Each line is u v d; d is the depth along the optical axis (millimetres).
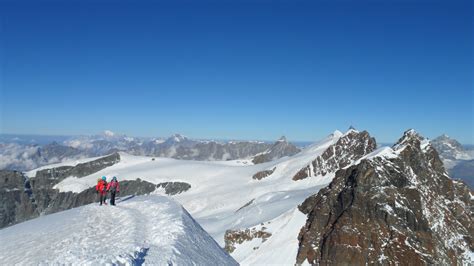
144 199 41562
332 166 171625
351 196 72000
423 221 66312
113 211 36281
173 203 36812
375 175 71438
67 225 30828
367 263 61938
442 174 77875
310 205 84438
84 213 35875
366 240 64312
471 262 62125
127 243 23672
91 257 20828
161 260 21016
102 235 26969
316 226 74625
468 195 76375
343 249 64438
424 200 70438
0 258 24109
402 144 80938
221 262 26359
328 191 81438
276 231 83438
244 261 75875
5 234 32219
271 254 75500
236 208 167375
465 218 70938
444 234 65812
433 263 60688
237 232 86875
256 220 102125
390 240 63594
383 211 66688
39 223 34562
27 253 23891
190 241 26344
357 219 67438
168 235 25922
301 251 71375
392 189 69625
